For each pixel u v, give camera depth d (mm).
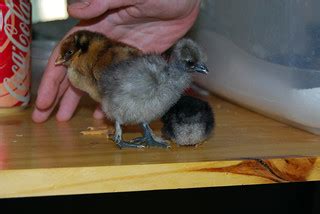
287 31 554
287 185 673
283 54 562
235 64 665
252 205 680
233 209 682
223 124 604
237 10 653
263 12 595
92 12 529
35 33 930
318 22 519
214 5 715
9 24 595
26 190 406
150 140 497
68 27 938
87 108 672
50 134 543
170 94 478
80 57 512
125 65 470
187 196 677
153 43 624
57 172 410
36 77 824
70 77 534
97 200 670
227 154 463
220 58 710
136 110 478
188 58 477
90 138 528
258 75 613
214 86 747
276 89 579
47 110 593
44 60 834
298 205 667
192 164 430
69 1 734
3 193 404
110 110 489
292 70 551
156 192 674
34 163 426
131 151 475
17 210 660
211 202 678
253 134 557
